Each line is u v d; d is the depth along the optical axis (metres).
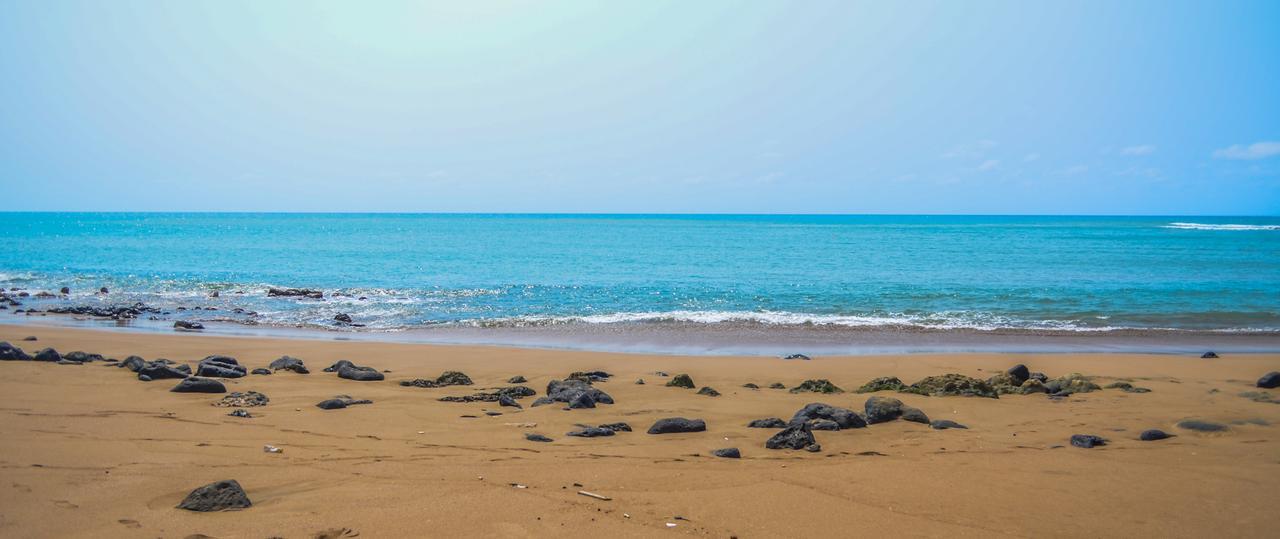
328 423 7.44
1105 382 11.27
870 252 52.84
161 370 9.80
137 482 5.30
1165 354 15.36
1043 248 58.97
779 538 4.56
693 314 21.36
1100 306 23.28
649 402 9.09
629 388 10.21
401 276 34.22
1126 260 44.19
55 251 51.38
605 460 6.28
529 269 37.91
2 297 24.19
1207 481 5.86
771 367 12.72
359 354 13.68
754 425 7.79
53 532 4.33
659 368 12.57
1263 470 6.17
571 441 6.99
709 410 8.63
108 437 6.57
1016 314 21.56
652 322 19.84
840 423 7.73
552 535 4.50
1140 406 9.02
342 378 10.59
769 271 36.69
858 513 5.03
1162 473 6.08
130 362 10.59
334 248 56.78
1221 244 66.88
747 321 19.98
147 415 7.53
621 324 19.50
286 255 48.09
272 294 26.25
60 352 13.12
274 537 4.34
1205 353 14.62
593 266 39.91
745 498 5.29
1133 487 5.70
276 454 6.21
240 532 4.41
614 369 12.45
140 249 54.44
